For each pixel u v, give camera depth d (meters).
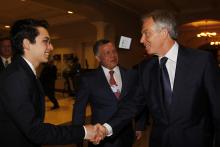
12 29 1.47
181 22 9.23
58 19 10.80
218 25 11.09
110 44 2.33
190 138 1.49
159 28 1.51
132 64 9.27
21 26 1.44
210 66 1.49
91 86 2.31
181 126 1.51
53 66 7.26
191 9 8.84
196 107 1.50
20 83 1.32
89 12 7.39
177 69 1.52
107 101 2.27
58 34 12.09
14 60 1.45
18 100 1.30
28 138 1.39
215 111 1.46
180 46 1.62
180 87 1.50
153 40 1.54
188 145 1.50
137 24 9.66
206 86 1.48
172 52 1.56
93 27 10.71
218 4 8.25
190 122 1.50
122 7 8.21
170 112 1.53
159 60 1.64
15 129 1.37
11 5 8.16
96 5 7.18
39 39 1.45
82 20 11.01
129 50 9.10
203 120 1.54
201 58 1.51
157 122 1.62
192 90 1.49
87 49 11.67
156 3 7.77
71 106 7.78
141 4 7.89
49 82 7.19
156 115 1.61
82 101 2.34
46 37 1.49
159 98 1.58
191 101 1.49
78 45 11.75
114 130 1.94
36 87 1.46
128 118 1.95
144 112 2.47
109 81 2.33
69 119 5.82
